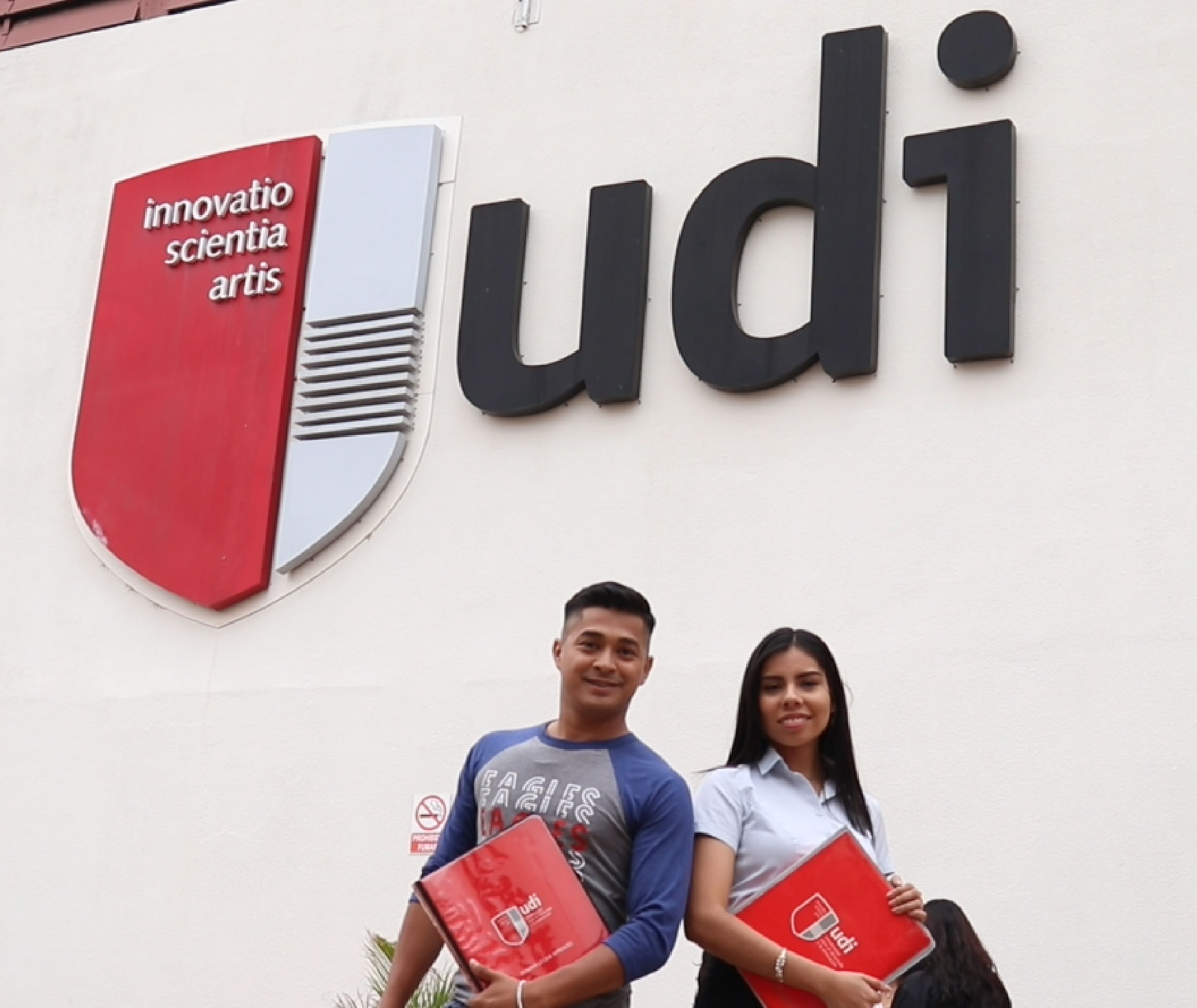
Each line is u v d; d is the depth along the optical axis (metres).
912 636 7.11
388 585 8.30
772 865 4.41
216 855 8.27
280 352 8.84
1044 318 7.24
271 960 7.99
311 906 7.98
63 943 8.50
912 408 7.38
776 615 7.40
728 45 8.34
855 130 7.75
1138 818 6.52
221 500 8.76
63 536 9.27
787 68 8.15
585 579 7.86
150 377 9.22
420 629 8.16
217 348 9.05
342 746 8.15
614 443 7.99
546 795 4.20
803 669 4.64
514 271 8.40
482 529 8.17
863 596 7.25
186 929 8.23
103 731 8.77
